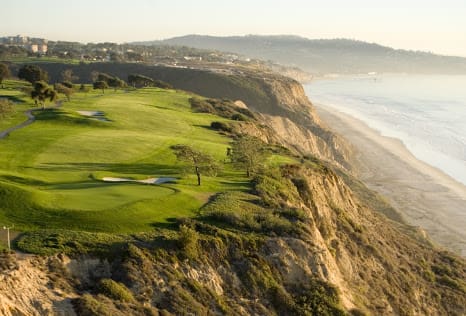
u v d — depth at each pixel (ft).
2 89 365.40
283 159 189.88
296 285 105.09
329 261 115.24
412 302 139.33
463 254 202.28
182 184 139.13
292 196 144.25
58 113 242.78
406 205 261.24
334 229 149.28
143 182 137.90
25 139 188.34
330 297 104.78
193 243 98.53
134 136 204.74
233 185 143.74
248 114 357.20
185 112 294.66
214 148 197.36
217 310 91.66
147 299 85.97
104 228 99.19
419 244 181.47
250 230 110.93
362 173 329.31
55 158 163.84
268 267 104.06
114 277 88.12
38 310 75.05
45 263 84.84
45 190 121.60
